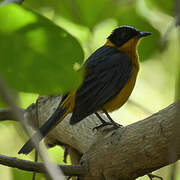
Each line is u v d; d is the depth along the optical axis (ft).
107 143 23.76
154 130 21.45
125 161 22.97
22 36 10.66
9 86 10.70
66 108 27.73
